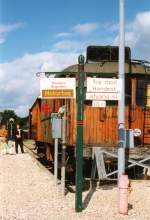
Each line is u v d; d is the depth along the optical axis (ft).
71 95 43.88
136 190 50.96
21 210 40.57
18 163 78.54
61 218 37.96
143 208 42.27
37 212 39.91
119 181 40.01
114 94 42.88
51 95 44.11
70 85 43.91
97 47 61.21
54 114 51.78
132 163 55.11
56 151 53.78
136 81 60.18
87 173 60.34
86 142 58.29
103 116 58.49
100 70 59.26
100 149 55.36
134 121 59.67
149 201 45.32
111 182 56.65
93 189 51.93
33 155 96.37
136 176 62.28
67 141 58.23
